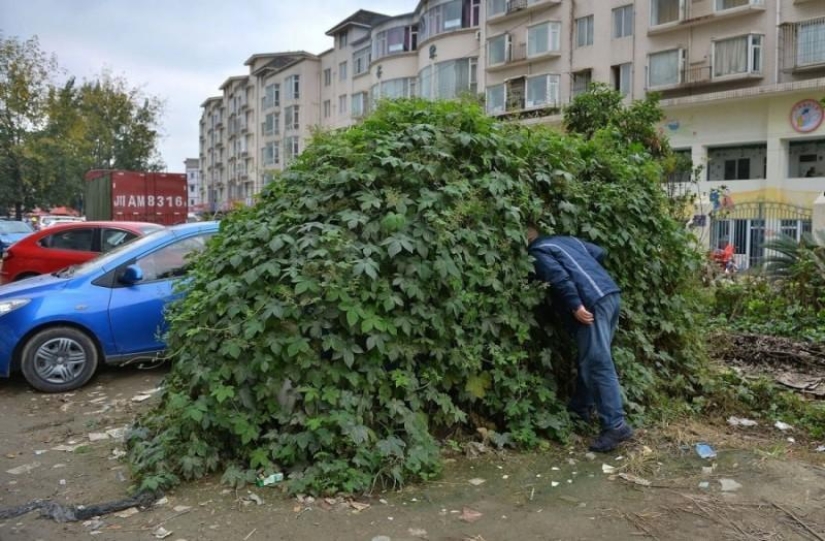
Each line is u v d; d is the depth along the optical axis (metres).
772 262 10.54
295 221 4.52
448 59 38.25
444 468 4.28
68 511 3.74
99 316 6.74
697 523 3.54
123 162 54.84
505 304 4.68
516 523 3.56
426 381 4.41
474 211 4.64
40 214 56.81
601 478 4.15
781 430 5.18
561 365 5.19
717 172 27.73
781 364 7.20
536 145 5.35
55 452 4.83
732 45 26.81
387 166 4.65
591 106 14.06
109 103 53.66
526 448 4.61
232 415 4.07
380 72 45.47
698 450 4.55
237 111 80.00
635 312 5.49
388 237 4.34
